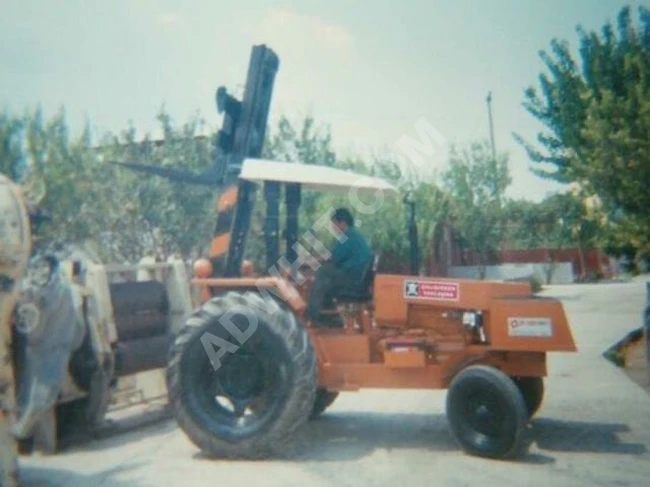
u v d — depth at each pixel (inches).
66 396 224.7
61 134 506.3
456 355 215.8
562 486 175.9
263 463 202.8
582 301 671.1
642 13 386.3
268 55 250.8
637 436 222.2
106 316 238.5
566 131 396.2
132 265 265.9
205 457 210.5
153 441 231.9
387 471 191.6
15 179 485.7
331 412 269.1
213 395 214.5
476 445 202.2
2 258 168.6
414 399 292.5
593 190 366.9
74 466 203.2
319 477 187.6
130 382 261.7
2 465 167.3
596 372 331.0
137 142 557.6
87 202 511.2
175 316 282.7
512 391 197.8
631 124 349.4
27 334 209.6
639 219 352.5
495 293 217.3
